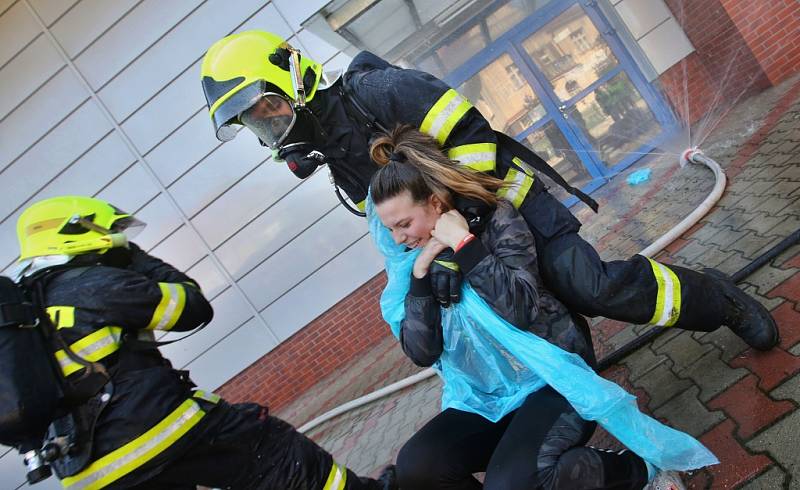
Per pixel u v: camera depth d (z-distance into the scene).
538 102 6.41
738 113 5.86
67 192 6.45
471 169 1.66
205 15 6.20
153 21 6.22
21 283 2.00
